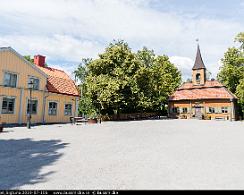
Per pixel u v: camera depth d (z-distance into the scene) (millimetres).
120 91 34281
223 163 7840
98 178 6316
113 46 38188
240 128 21219
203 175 6520
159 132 17344
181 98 47000
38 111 27250
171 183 5871
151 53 51250
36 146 11203
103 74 36406
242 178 6266
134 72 37219
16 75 24969
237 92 40938
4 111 23703
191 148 10578
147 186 5664
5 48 23625
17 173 6832
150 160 8273
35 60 31922
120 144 11695
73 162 8086
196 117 44844
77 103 32906
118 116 37875
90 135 15383
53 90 29125
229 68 47688
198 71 47875
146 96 41125
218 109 42531
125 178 6289
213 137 14477
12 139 13523
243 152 9672
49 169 7223
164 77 53188
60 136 14852
